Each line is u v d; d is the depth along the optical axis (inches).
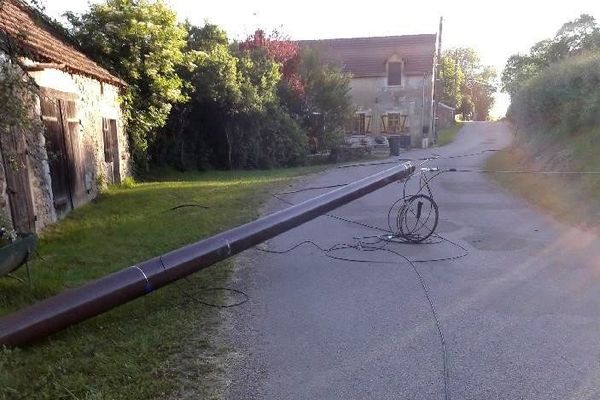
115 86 554.6
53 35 482.9
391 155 1045.8
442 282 218.7
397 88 1338.6
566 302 191.8
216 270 237.0
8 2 248.4
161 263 192.7
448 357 150.4
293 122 909.8
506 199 430.6
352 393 132.7
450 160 815.1
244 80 807.1
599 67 499.2
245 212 375.6
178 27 658.2
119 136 574.9
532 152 618.5
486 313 182.9
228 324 175.9
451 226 330.3
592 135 472.4
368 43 1434.5
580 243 275.9
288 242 294.5
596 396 128.7
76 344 158.6
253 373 142.6
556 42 987.3
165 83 628.4
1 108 214.1
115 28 563.8
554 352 152.1
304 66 994.7
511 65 1244.5
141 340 160.4
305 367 146.3
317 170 757.9
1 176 276.4
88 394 128.9
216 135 818.2
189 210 389.4
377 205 421.4
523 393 130.9
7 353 145.7
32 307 164.4
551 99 592.7
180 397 129.6
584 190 384.8
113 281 177.9
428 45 1392.7
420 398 130.0
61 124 385.7
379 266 244.5
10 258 191.6
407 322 176.6
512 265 240.4
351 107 1051.3
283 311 188.4
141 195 480.1
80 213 392.2
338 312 187.2
